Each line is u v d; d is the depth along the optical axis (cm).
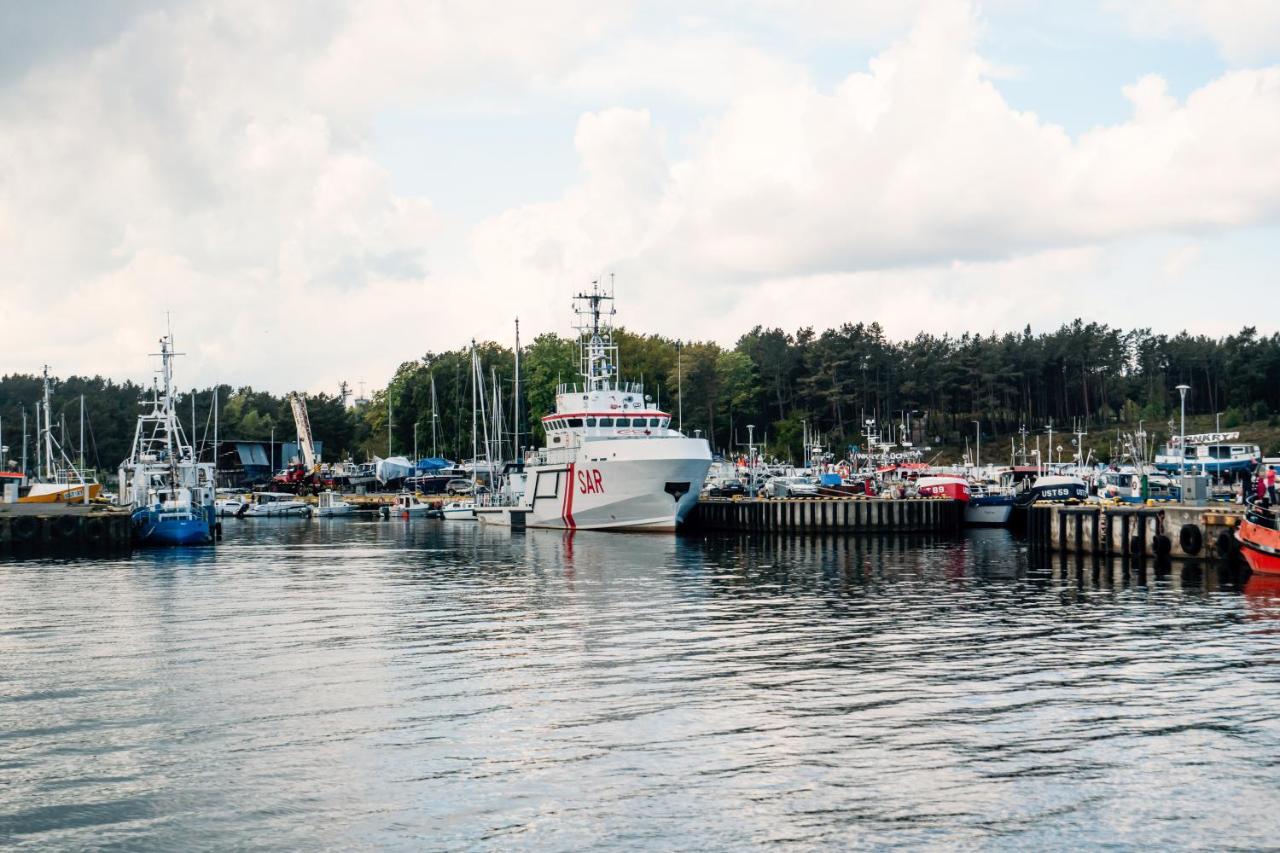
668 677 3681
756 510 10756
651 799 2534
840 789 2588
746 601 5484
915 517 10550
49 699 3434
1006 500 10956
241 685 3616
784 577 6569
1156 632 4447
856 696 3397
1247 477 9019
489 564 7688
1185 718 3141
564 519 10894
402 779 2680
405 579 6719
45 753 2895
